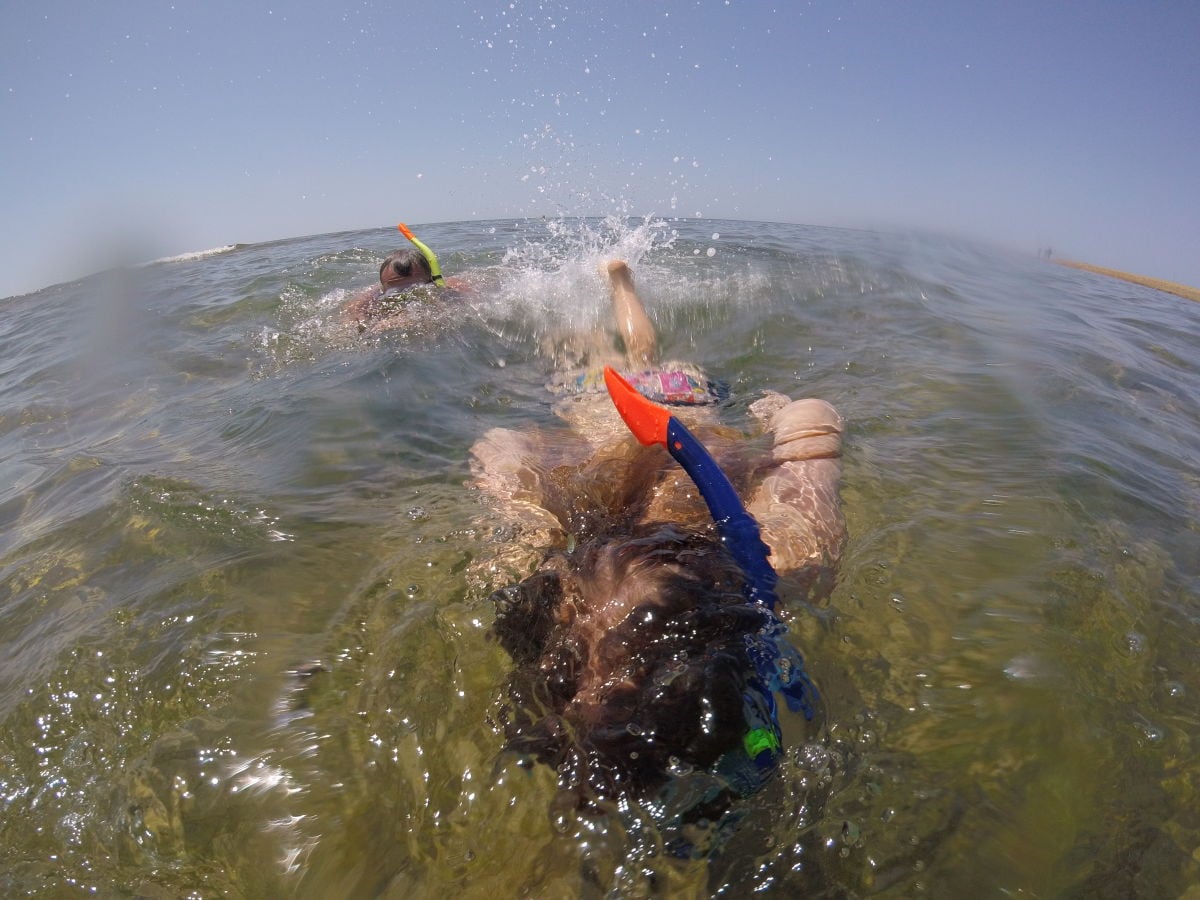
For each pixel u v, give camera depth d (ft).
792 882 1.61
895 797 1.77
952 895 1.57
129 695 2.18
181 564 2.78
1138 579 2.51
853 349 4.83
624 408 2.43
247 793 1.90
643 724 1.76
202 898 1.69
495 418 4.01
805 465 3.10
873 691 2.05
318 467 3.46
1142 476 3.22
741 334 5.16
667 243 8.57
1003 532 2.74
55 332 6.88
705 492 2.38
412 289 5.81
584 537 2.61
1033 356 4.73
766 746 1.76
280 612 2.49
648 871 1.66
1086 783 1.80
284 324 5.94
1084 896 1.56
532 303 5.80
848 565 2.55
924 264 7.69
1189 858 1.63
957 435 3.56
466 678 2.17
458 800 1.85
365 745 2.01
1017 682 2.07
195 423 4.17
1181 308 6.95
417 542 2.82
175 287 7.74
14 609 2.65
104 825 1.85
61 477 3.67
